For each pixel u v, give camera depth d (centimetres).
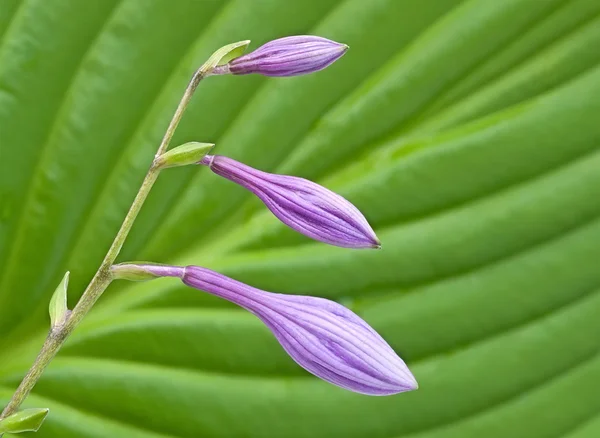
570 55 52
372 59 53
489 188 52
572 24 52
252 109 53
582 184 52
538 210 52
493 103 52
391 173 53
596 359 52
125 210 53
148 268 48
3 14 53
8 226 53
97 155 53
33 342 54
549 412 53
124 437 53
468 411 53
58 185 53
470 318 52
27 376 48
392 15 52
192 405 53
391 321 53
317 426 53
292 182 47
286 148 53
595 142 52
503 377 53
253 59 47
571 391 52
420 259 52
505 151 52
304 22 53
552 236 52
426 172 52
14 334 54
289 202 47
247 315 53
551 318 52
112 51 53
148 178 48
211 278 47
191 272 47
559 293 52
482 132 52
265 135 53
